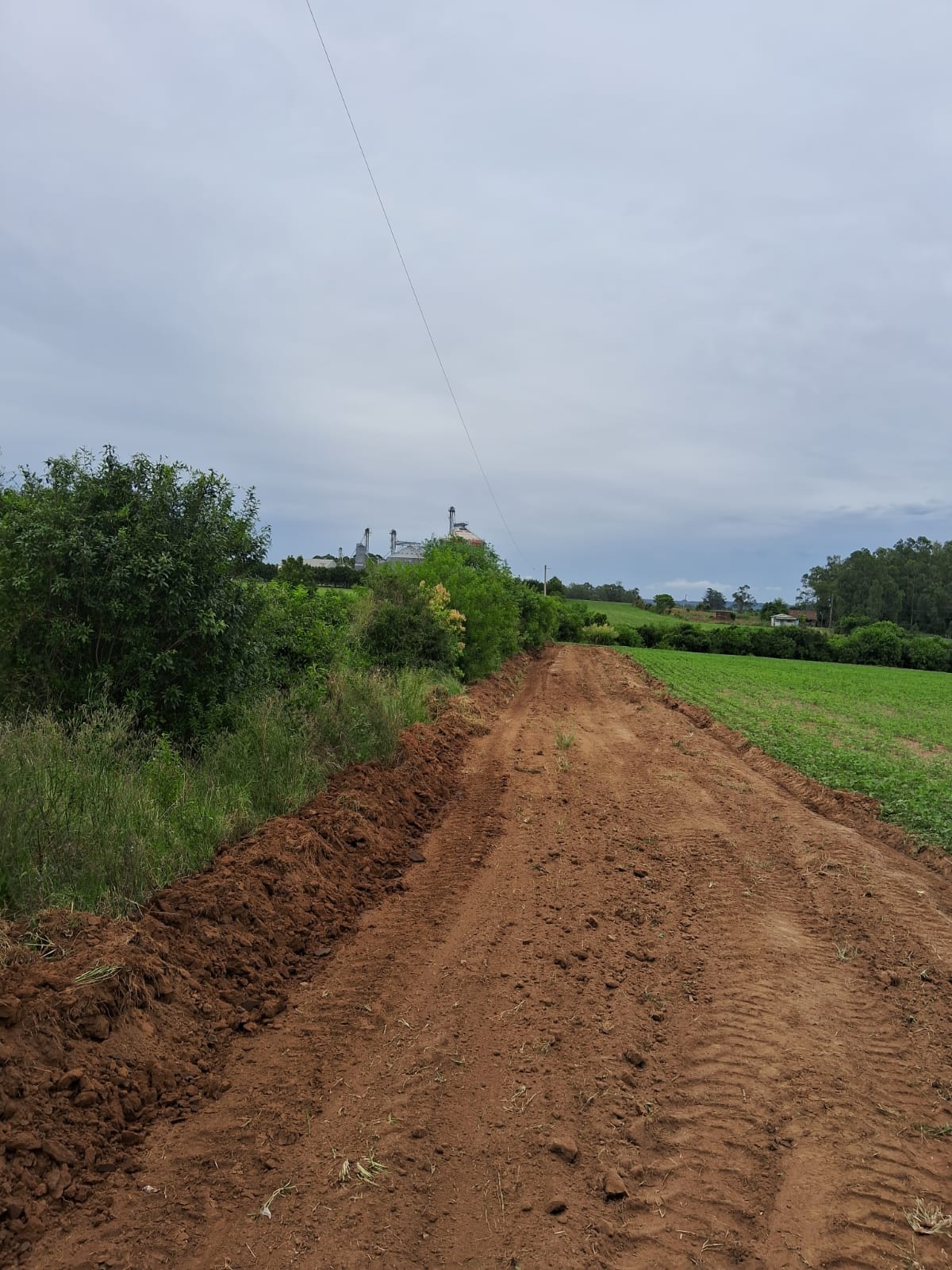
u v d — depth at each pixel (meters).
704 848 8.27
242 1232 2.84
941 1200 3.21
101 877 4.78
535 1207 3.06
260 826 6.62
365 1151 3.32
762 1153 3.45
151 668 7.87
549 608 49.62
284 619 12.11
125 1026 3.76
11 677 7.64
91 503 8.16
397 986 4.89
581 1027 4.47
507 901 6.45
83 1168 3.06
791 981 5.22
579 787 10.91
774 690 32.25
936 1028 4.68
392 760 9.95
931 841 8.90
